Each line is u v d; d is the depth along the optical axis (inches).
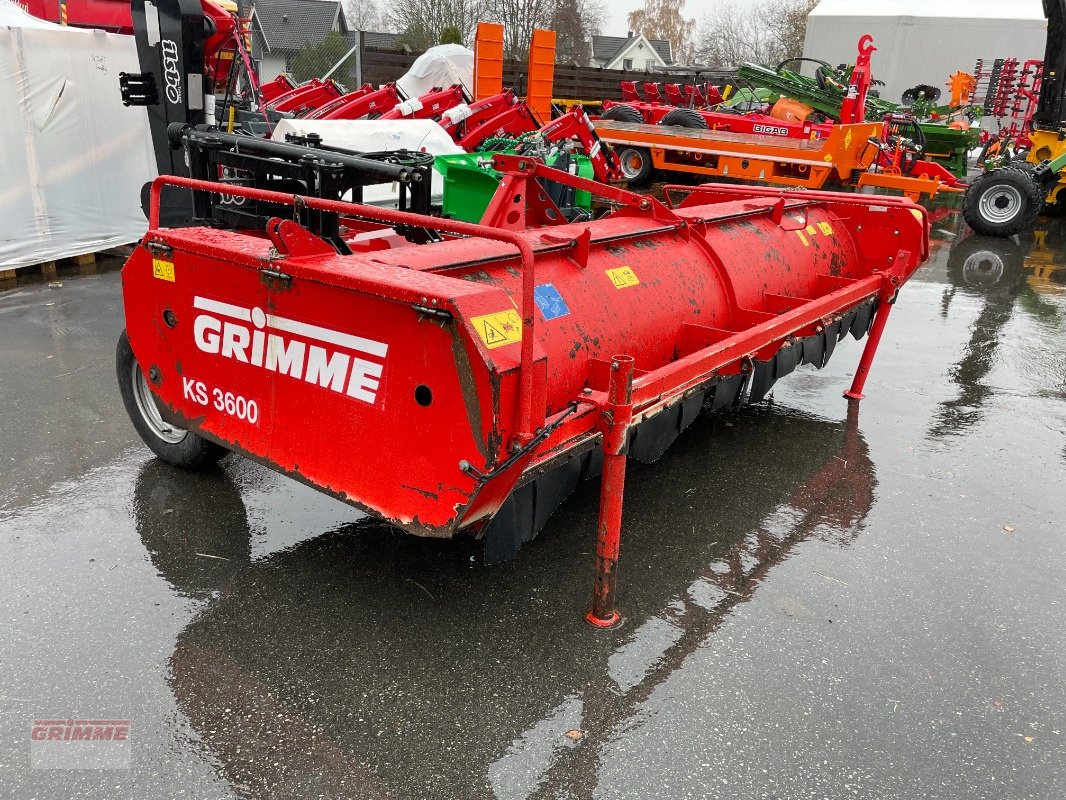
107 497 144.9
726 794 87.0
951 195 697.6
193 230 119.9
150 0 220.8
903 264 199.0
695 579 128.0
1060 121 518.9
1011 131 676.1
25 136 289.3
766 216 198.4
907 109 697.0
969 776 91.3
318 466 107.5
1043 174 495.5
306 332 102.6
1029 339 273.7
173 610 114.6
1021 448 184.1
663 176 642.8
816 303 162.2
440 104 355.3
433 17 1513.3
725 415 198.8
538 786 86.9
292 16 1533.0
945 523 149.1
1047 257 429.1
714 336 144.0
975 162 874.8
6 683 99.3
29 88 286.8
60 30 293.3
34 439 167.0
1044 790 89.7
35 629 109.2
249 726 94.0
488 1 1588.3
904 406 208.7
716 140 526.3
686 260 159.0
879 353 254.4
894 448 182.1
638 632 113.8
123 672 101.8
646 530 142.8
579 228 144.7
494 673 104.3
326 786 86.0
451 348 87.6
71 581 120.1
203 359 118.5
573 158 311.6
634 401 107.7
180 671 102.5
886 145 520.1
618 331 131.1
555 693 101.1
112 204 327.9
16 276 304.8
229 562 126.6
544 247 127.4
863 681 106.0
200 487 149.8
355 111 359.9
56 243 307.9
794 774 90.2
